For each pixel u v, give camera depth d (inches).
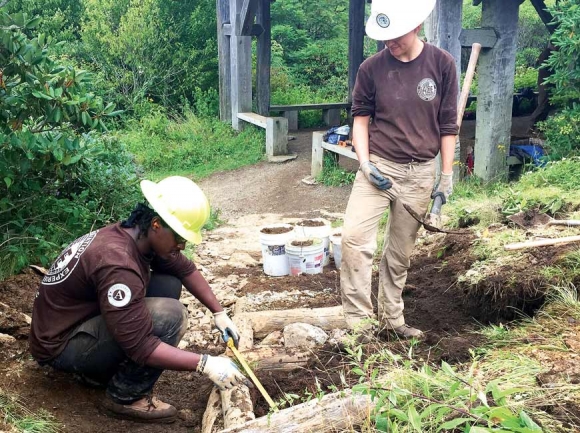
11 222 221.3
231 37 574.9
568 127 333.4
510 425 105.3
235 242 307.7
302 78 839.1
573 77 339.0
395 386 118.2
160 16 671.8
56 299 142.8
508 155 367.9
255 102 645.3
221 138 563.8
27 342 170.6
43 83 205.9
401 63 160.9
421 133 162.6
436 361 154.5
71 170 237.1
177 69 674.2
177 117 612.4
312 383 148.6
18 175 218.7
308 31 916.6
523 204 236.5
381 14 153.9
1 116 206.1
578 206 227.0
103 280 133.4
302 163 506.0
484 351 151.0
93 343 142.3
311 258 239.9
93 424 144.5
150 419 146.9
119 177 257.4
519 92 611.2
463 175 370.6
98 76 636.7
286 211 397.4
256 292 224.4
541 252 185.6
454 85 163.8
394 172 164.4
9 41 195.2
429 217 165.8
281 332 186.5
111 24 669.3
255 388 148.0
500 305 178.4
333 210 391.9
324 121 654.5
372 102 166.6
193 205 138.6
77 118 218.5
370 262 167.5
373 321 148.9
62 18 716.7
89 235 143.4
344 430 119.4
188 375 169.8
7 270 210.8
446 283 210.5
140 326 133.4
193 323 201.5
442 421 115.0
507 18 349.1
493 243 203.5
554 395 122.3
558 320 161.8
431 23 343.0
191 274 156.9
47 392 152.4
